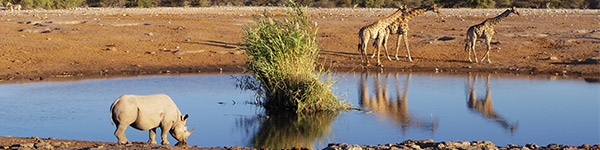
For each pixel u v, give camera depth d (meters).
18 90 15.08
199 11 53.72
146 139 9.64
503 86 16.30
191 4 75.00
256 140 9.95
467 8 65.06
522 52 24.19
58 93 14.56
